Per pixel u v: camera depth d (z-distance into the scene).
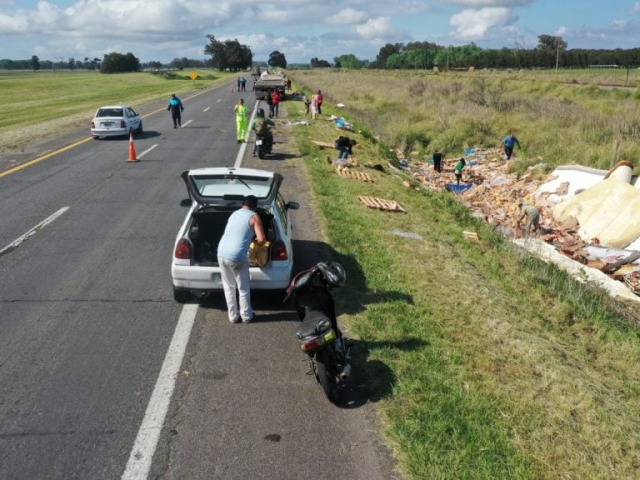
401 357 6.33
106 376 5.91
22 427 5.05
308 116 33.47
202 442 4.90
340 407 5.45
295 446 4.87
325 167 18.36
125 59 177.25
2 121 31.67
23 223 11.55
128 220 11.90
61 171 17.27
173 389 5.71
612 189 18.25
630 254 15.49
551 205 20.53
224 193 8.32
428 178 25.12
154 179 16.19
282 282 7.30
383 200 14.51
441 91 50.12
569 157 24.97
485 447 4.82
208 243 8.05
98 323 7.13
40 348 6.46
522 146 28.31
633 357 8.20
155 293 8.11
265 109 38.25
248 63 177.62
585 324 9.23
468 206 20.38
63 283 8.41
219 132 26.92
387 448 4.86
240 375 6.01
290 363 6.29
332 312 5.97
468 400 5.53
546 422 5.38
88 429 5.04
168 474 4.51
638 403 6.56
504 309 8.53
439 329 7.20
